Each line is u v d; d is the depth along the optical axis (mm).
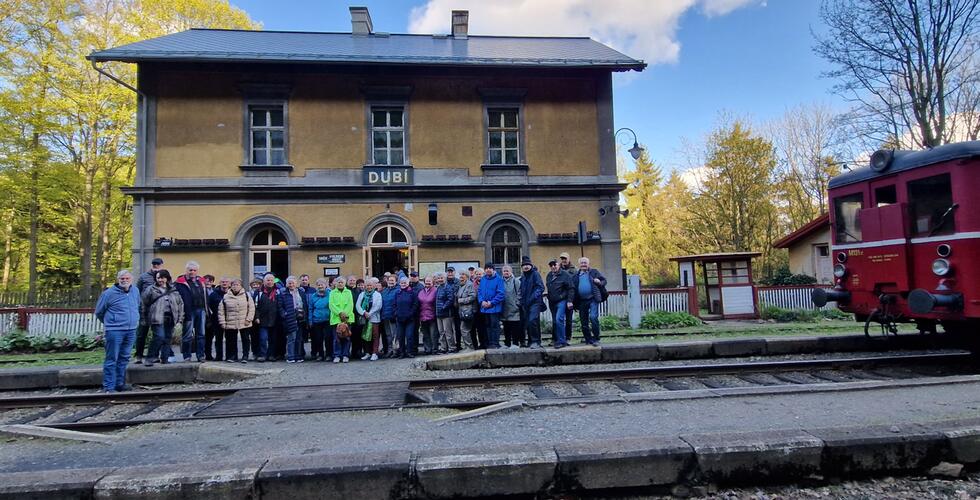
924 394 5938
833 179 9609
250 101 16266
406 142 16859
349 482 3529
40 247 27250
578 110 17578
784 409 5523
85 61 21781
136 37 22688
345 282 10422
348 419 5969
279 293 10414
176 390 7906
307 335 11477
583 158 17391
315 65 16422
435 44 19172
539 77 17547
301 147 16328
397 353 10562
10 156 20406
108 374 8000
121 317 8086
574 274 10336
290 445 5000
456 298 10805
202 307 10133
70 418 6719
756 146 28938
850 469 3861
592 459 3682
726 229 29672
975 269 7141
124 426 5992
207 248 15547
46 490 3373
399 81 16938
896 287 8227
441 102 17078
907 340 10109
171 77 16000
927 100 19000
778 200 31703
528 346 10391
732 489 3787
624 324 14938
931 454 3936
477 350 10062
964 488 3771
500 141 17453
